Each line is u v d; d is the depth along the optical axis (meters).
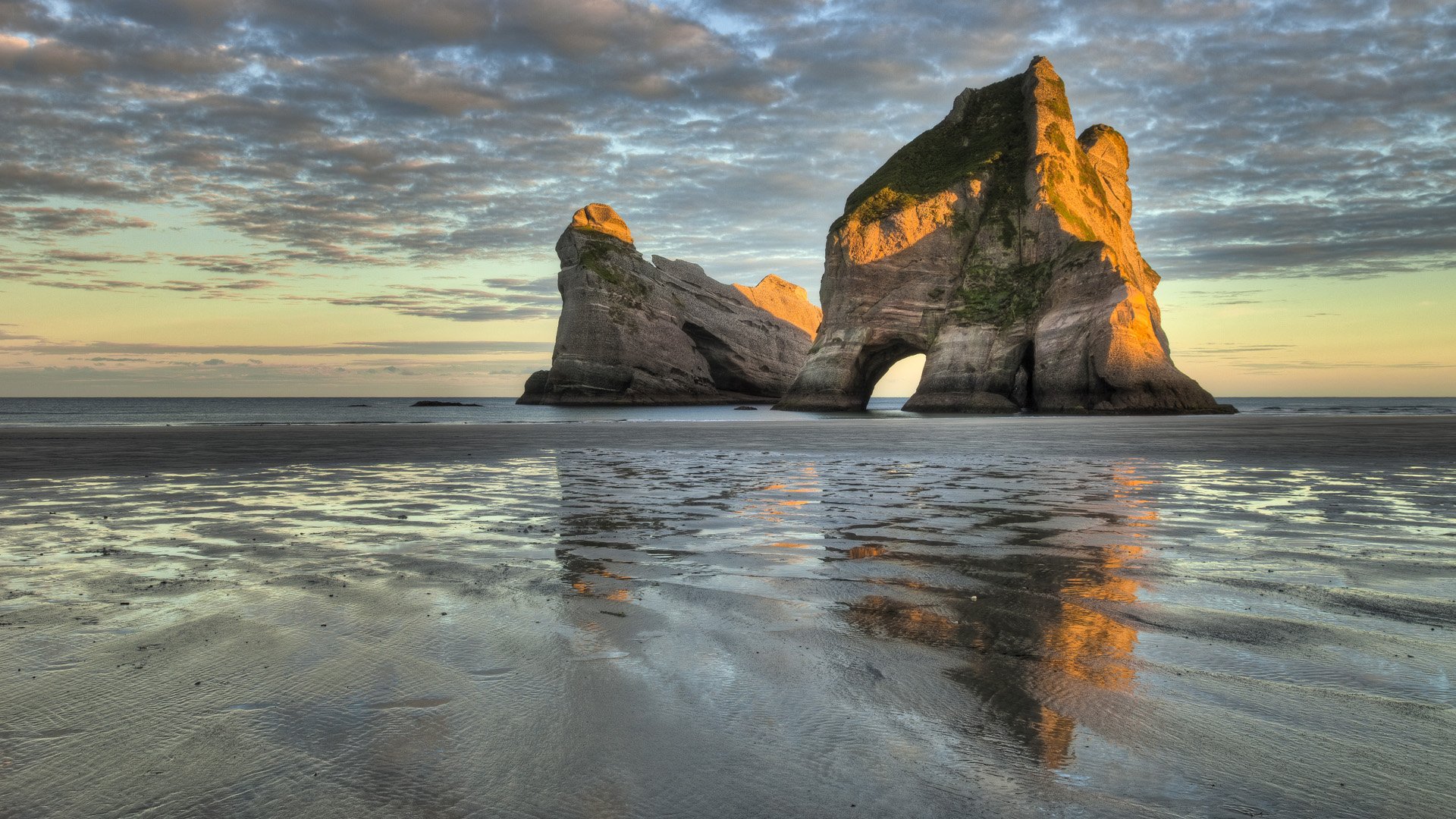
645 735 3.00
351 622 4.58
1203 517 8.62
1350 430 28.67
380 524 8.43
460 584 5.58
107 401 186.12
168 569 6.14
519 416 65.50
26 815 2.43
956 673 3.68
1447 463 15.14
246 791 2.59
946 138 84.19
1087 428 34.06
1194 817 2.39
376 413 79.88
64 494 11.34
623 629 4.43
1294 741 2.91
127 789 2.60
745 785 2.61
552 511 9.39
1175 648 4.04
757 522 8.48
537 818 2.41
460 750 2.88
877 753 2.85
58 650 4.06
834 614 4.74
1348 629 4.35
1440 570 5.89
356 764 2.78
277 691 3.47
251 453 19.59
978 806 2.47
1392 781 2.61
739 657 3.93
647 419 52.25
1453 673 3.62
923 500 10.32
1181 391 58.44
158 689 3.49
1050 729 3.05
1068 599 5.08
